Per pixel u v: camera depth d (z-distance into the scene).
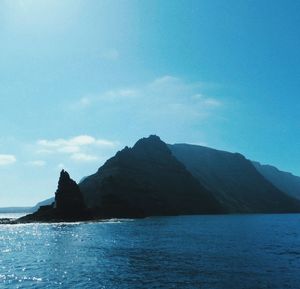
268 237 96.12
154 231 113.56
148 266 50.47
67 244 78.44
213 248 71.31
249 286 38.38
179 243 80.44
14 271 46.75
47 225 148.88
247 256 59.97
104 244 78.31
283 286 38.38
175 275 44.16
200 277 42.91
